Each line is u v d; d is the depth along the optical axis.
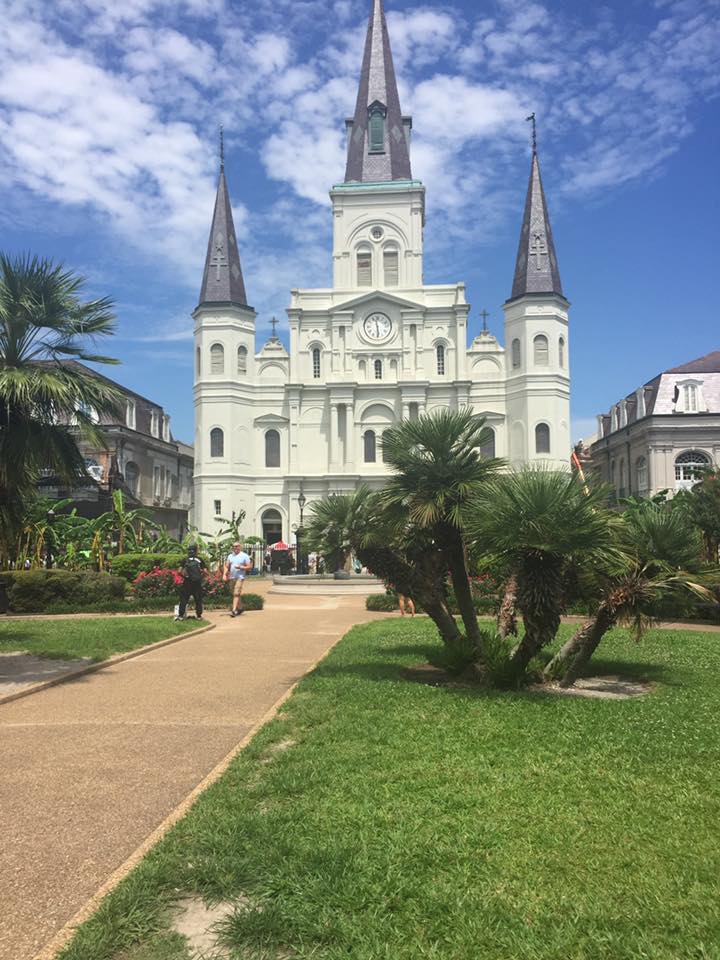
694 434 47.38
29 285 10.56
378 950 3.08
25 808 4.91
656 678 9.48
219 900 3.58
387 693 8.11
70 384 10.34
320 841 4.09
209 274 51.53
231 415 50.06
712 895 3.48
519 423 48.72
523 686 8.82
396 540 9.71
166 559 22.83
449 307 50.88
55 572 19.28
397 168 53.66
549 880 3.66
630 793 4.86
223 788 5.04
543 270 49.09
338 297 52.09
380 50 55.47
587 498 7.88
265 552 48.12
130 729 6.98
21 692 8.52
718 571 8.95
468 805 4.65
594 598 9.37
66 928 3.34
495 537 7.89
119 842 4.36
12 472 10.78
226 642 13.43
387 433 9.46
